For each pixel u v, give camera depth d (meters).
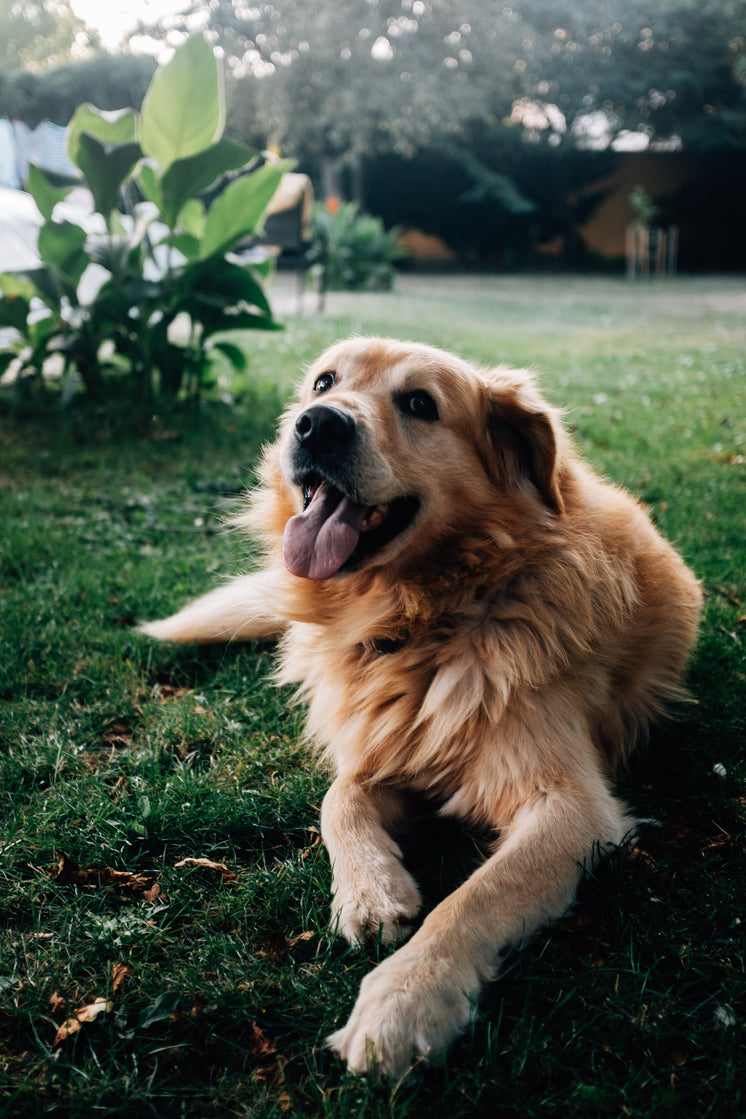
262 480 3.10
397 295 21.92
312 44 29.86
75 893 2.14
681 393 8.98
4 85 34.41
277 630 3.61
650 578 2.99
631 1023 1.76
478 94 31.67
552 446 2.62
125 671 3.34
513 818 2.32
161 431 6.97
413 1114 1.58
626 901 2.09
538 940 2.00
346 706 2.67
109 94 35.22
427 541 2.62
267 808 2.48
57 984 1.87
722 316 17.44
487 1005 1.83
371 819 2.31
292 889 2.15
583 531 2.74
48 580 4.14
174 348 7.50
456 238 37.22
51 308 7.09
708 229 35.75
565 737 2.38
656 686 3.00
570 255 37.00
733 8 30.67
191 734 2.91
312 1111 1.60
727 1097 1.59
